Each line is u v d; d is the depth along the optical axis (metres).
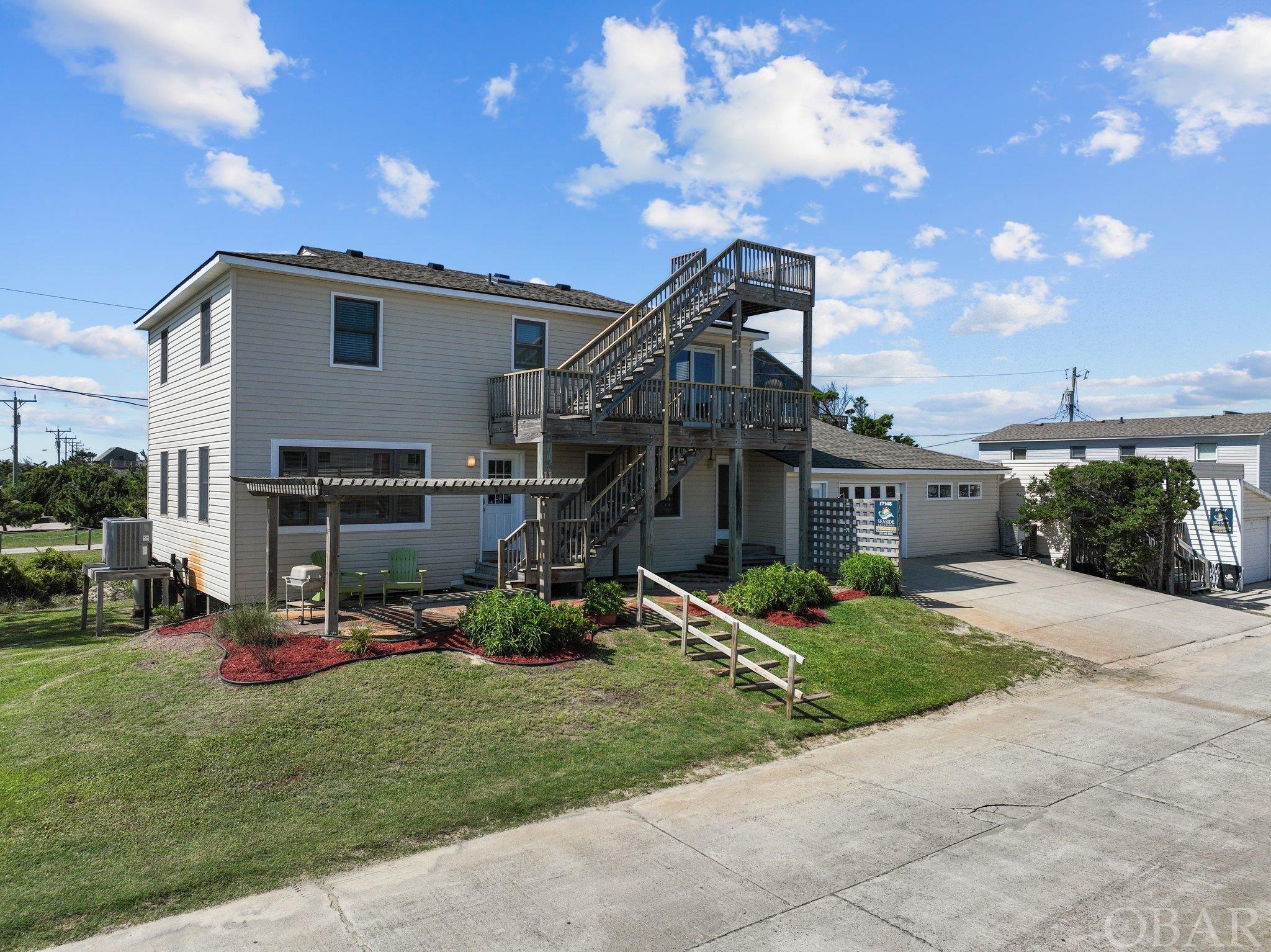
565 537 14.34
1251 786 7.87
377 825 6.63
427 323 15.68
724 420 16.92
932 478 24.55
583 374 15.02
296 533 14.22
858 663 11.88
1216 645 15.17
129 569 15.47
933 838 6.58
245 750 7.79
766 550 19.98
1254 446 32.25
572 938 5.04
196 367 15.58
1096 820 6.98
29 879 5.76
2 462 58.44
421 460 15.64
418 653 10.47
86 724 8.55
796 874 5.93
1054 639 14.51
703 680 10.62
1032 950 4.92
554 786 7.53
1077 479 22.36
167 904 5.47
